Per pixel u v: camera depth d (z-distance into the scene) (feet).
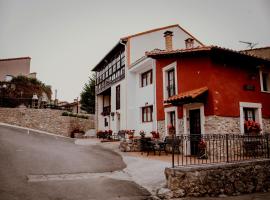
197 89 38.91
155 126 49.80
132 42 64.59
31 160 32.24
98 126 89.20
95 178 26.45
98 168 31.35
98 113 90.27
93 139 74.74
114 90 74.38
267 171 29.45
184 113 41.37
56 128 81.56
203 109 37.96
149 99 57.41
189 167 24.17
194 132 40.11
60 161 33.42
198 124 39.55
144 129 59.11
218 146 35.47
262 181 28.71
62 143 54.65
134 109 63.52
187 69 42.01
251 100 41.14
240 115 39.06
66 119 82.23
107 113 81.82
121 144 49.03
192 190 23.71
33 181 23.84
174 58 45.16
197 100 37.73
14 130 63.67
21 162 30.63
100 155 41.60
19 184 22.56
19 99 92.68
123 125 65.41
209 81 37.60
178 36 69.56
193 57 41.22
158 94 49.62
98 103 91.15
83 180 25.43
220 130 36.35
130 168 32.24
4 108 82.58
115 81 73.46
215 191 24.95
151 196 22.65
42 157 34.78
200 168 24.49
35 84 107.34
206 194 24.38
